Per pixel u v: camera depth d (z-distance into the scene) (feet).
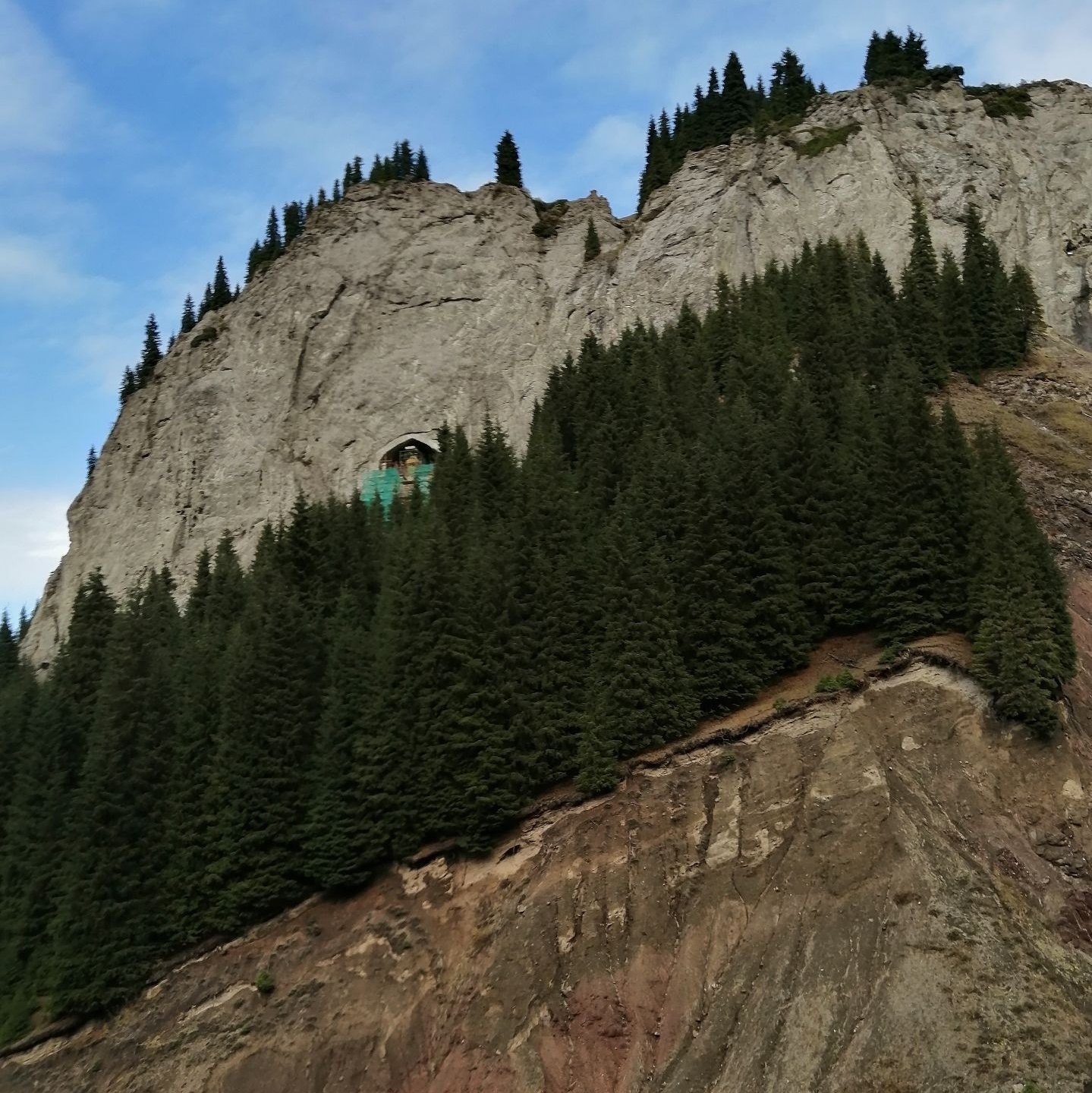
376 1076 128.57
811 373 222.07
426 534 198.18
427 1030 130.31
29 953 167.53
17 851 180.14
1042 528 184.24
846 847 123.85
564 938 130.41
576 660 166.61
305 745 171.94
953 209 299.58
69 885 159.53
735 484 174.60
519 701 159.12
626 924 128.98
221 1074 136.98
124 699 175.32
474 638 167.53
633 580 163.94
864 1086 101.76
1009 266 292.40
